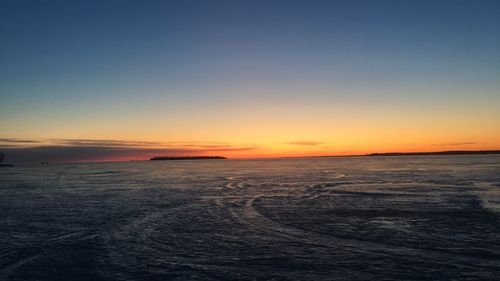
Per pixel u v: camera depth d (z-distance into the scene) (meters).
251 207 31.38
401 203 32.00
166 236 20.89
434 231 21.03
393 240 19.16
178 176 82.75
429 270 14.55
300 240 19.55
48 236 21.20
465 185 46.97
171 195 41.59
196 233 21.55
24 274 14.91
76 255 17.33
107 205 33.78
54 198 40.22
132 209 31.05
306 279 13.93
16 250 18.27
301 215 26.88
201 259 16.50
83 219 26.53
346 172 85.69
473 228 21.66
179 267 15.45
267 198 37.50
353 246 18.16
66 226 24.03
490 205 30.30
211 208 31.09
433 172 76.75
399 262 15.56
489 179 55.88
